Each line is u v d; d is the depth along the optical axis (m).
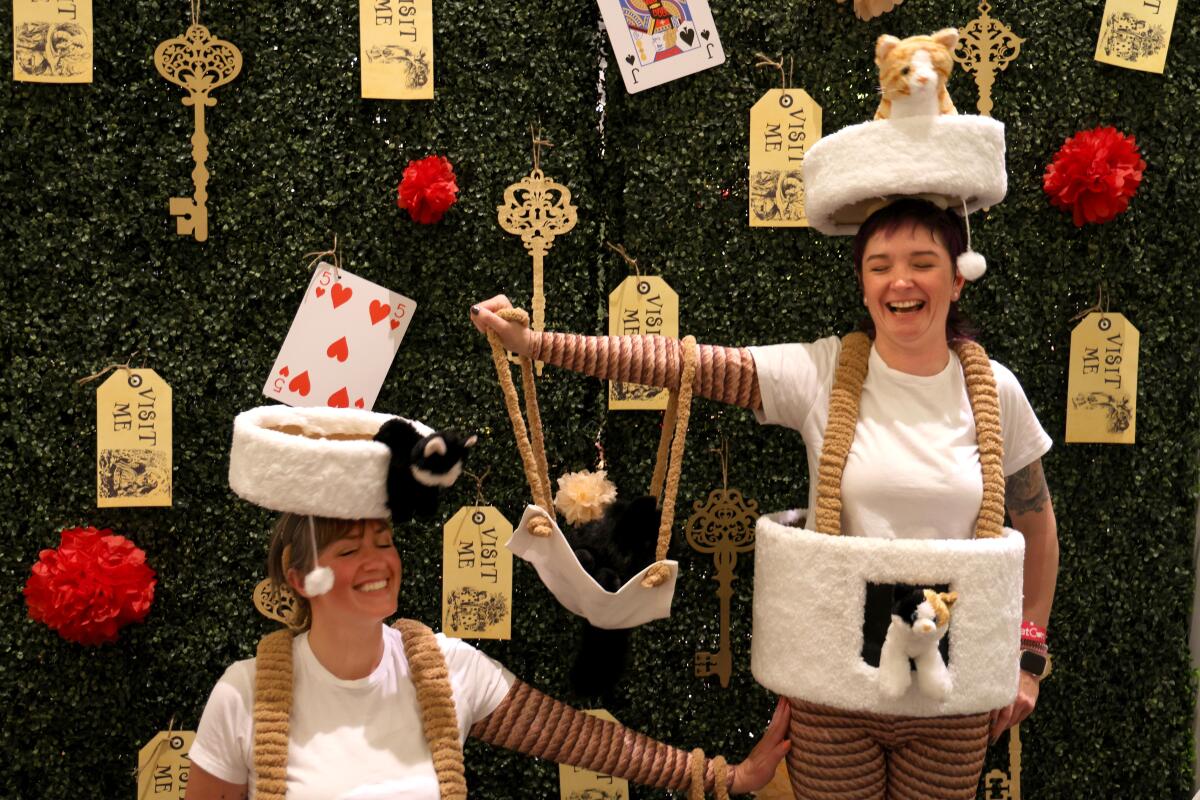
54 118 1.81
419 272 1.89
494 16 1.86
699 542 1.93
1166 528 1.96
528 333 1.62
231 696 1.47
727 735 1.95
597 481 1.65
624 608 1.60
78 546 1.79
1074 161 1.85
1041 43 1.91
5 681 1.83
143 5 1.81
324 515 1.38
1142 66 1.90
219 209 1.85
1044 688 1.96
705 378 1.62
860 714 1.52
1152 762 1.97
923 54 1.46
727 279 1.91
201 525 1.87
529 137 1.88
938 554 1.44
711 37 1.87
